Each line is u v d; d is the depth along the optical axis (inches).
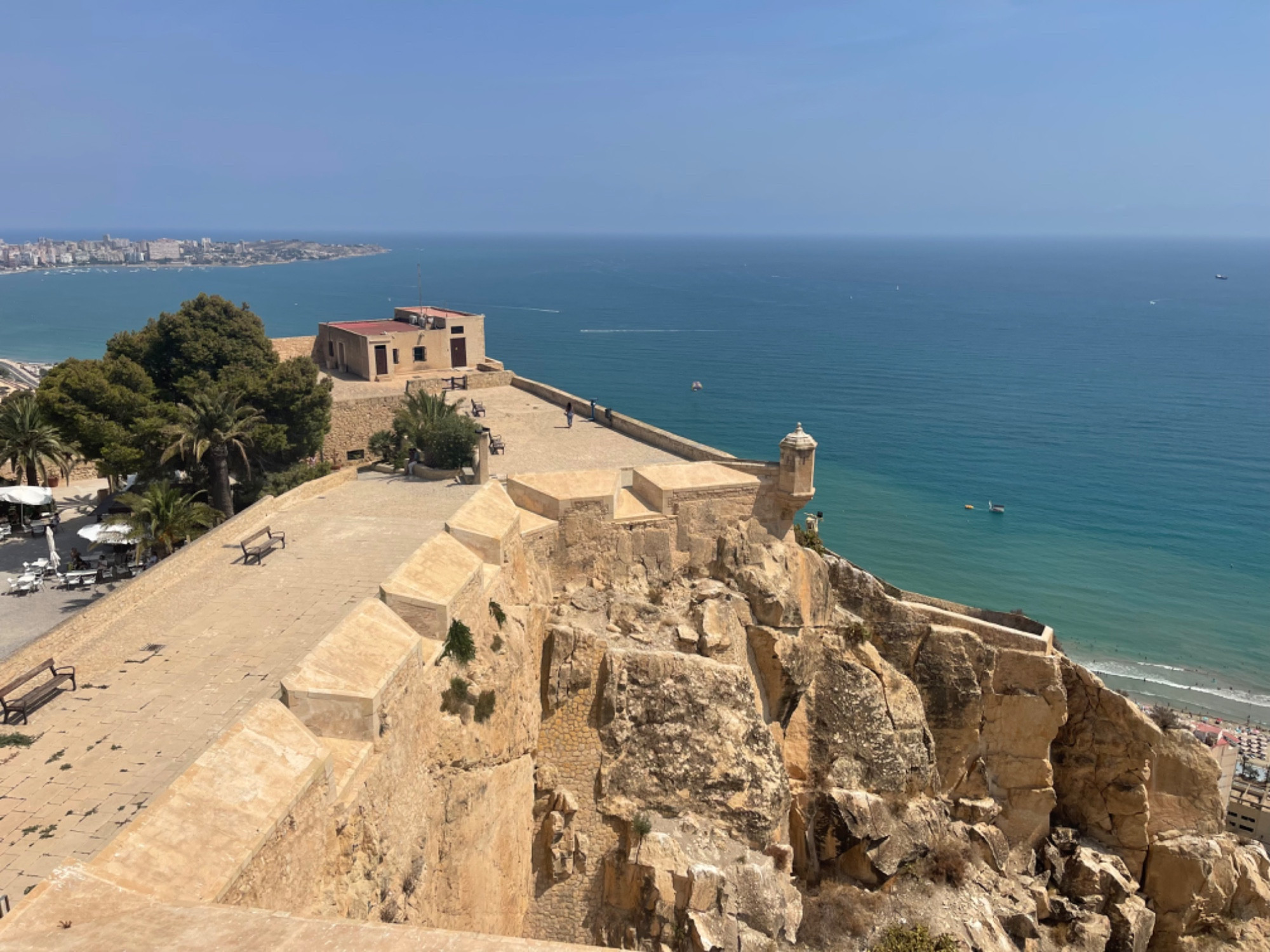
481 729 923.4
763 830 1247.5
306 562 1107.9
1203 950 1540.4
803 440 1456.7
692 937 1114.1
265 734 584.7
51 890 417.7
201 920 413.4
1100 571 3225.9
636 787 1223.5
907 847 1441.9
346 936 402.9
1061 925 1487.5
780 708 1460.4
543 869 1175.6
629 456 1731.1
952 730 1561.3
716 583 1451.8
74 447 1678.2
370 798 666.2
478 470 1541.6
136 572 1520.7
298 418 1756.9
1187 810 1594.5
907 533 3531.0
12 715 745.6
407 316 2854.3
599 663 1248.2
